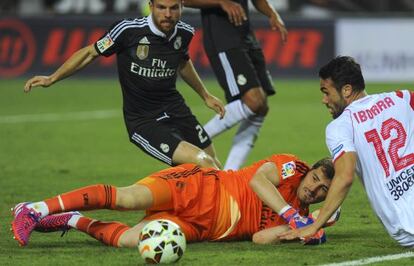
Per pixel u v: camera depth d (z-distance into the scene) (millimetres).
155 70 24922
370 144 20234
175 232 19328
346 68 20516
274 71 72312
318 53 71938
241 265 19281
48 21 73688
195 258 19906
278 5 76000
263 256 20141
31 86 24234
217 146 43219
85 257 20078
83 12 76375
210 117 53156
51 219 21375
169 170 21312
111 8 78125
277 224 21656
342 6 76562
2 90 68125
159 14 24000
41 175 33969
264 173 21406
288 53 72250
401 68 70938
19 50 74125
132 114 25641
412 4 75688
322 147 41688
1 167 36000
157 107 25531
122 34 24547
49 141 44281
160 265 19156
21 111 56906
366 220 25094
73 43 73312
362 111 20375
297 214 20891
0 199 28734
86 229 21344
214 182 21312
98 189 20484
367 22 71125
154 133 25062
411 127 20609
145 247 19203
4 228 23859
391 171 20281
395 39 70812
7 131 48031
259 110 30594
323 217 20141
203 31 31344
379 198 20391
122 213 26266
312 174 21484
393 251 20734
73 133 47375
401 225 20219
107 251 20641
